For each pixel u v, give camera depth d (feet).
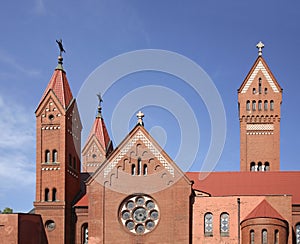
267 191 295.28
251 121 351.05
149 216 278.87
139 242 276.21
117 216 279.49
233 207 280.92
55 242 283.18
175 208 276.41
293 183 299.58
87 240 289.53
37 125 294.66
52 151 291.79
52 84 299.38
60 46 306.96
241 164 346.95
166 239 274.77
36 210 286.87
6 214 275.80
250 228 270.87
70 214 290.97
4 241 273.54
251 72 356.79
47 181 289.53
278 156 346.33
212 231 279.28
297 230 282.77
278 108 350.64
